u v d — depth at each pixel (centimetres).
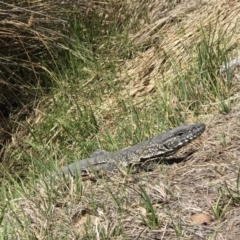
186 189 696
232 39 1021
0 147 1062
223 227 633
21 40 1112
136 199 685
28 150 1008
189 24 1127
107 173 755
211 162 746
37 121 1055
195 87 947
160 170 746
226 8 1105
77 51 1148
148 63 1088
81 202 698
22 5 1091
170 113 914
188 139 763
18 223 666
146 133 884
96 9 1228
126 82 1080
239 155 750
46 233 644
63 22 1141
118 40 1187
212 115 870
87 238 631
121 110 1002
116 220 658
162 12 1220
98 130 989
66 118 1030
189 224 639
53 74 1109
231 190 677
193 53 1033
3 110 1123
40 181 762
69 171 746
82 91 1083
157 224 644
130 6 1249
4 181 849
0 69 1121
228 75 930
